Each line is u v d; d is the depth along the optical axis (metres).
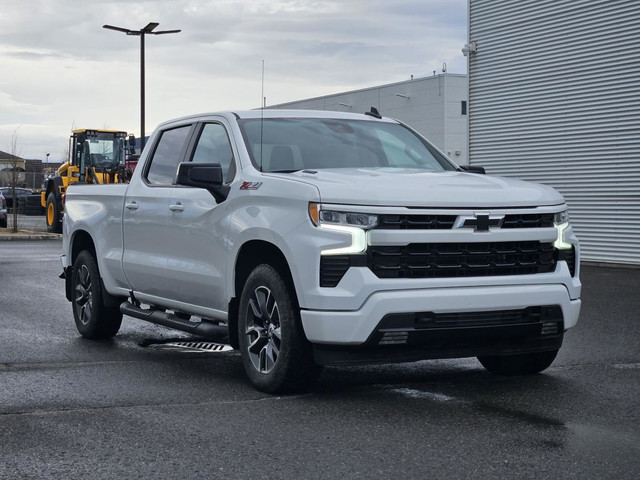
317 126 7.27
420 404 5.81
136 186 8.00
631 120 18.22
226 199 6.62
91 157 30.88
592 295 12.60
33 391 6.25
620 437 4.98
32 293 12.70
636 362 7.45
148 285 7.75
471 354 6.04
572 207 19.58
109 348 8.31
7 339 8.77
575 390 6.26
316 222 5.78
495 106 21.61
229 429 5.18
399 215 5.73
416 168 7.08
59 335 9.10
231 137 7.00
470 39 22.20
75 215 9.03
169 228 7.34
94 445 4.85
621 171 18.45
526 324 6.04
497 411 5.61
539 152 20.44
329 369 7.17
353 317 5.64
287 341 5.96
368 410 5.64
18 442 4.91
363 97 50.59
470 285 5.84
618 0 18.34
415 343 5.83
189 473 4.37
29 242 27.31
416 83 46.97
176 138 7.79
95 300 8.65
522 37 20.73
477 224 5.88
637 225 18.16
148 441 4.93
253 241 6.31
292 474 4.35
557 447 4.78
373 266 5.70
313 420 5.39
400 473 4.36
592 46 18.98
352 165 6.88
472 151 22.31
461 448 4.77
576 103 19.42
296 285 5.84
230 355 7.93
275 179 6.22
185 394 6.16
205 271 6.86
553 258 6.27
